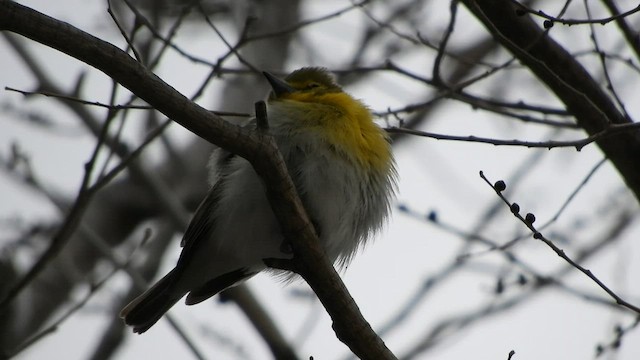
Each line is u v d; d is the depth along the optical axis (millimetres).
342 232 10484
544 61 10695
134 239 15906
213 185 10531
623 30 11023
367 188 10523
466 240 12453
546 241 8648
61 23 7195
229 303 13539
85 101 8945
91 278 14672
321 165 10023
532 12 9141
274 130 10141
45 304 14016
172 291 11258
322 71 12000
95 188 10438
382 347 8883
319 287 8734
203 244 10797
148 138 10547
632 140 10727
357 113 10695
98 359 14500
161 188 14727
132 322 11281
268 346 13516
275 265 8750
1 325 13562
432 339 13438
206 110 7723
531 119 11281
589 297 11945
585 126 10938
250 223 10305
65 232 10453
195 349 12180
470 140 9289
